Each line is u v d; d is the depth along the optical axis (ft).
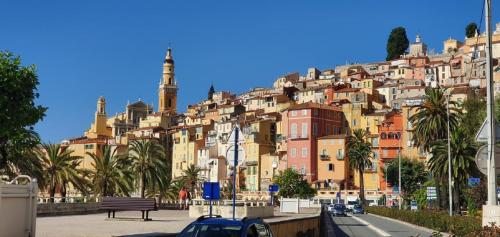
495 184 54.29
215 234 42.42
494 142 54.95
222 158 522.88
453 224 115.14
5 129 57.31
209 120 614.75
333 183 457.27
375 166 463.01
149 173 250.16
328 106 499.51
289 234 80.07
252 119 541.34
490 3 57.26
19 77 57.93
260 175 498.69
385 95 591.37
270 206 152.25
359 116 509.76
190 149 572.10
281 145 504.43
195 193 433.48
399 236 119.85
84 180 224.12
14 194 50.39
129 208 115.96
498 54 610.65
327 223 108.37
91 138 614.34
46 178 211.00
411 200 335.88
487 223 50.98
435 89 256.93
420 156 439.22
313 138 474.08
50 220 111.65
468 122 263.90
